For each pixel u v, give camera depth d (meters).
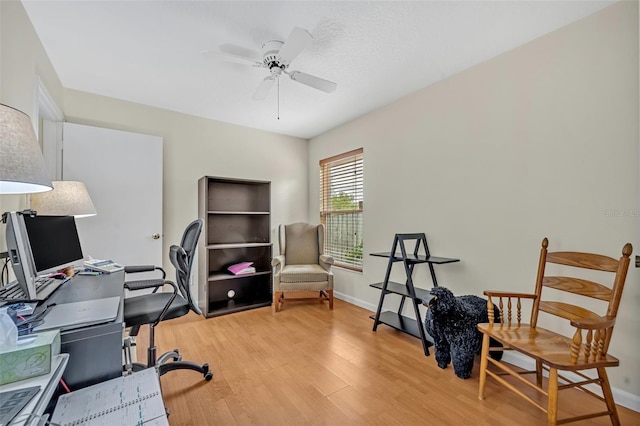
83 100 2.74
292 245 3.73
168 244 3.19
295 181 4.20
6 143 0.96
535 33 1.91
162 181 3.06
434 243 2.61
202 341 2.43
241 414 1.55
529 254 1.99
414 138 2.79
